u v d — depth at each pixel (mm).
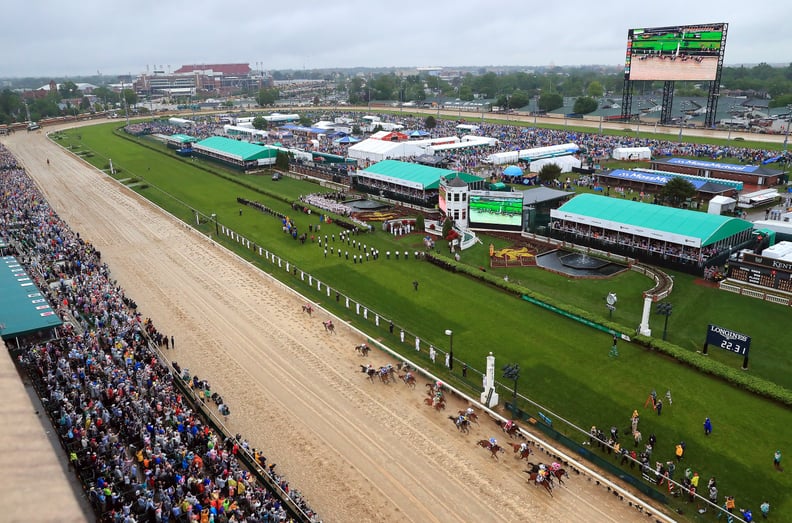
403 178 116750
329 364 55688
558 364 55031
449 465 41844
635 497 38281
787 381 51562
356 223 99750
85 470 37281
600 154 163375
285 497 37906
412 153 155000
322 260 84688
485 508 37781
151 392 47000
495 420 47312
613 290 72125
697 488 39031
